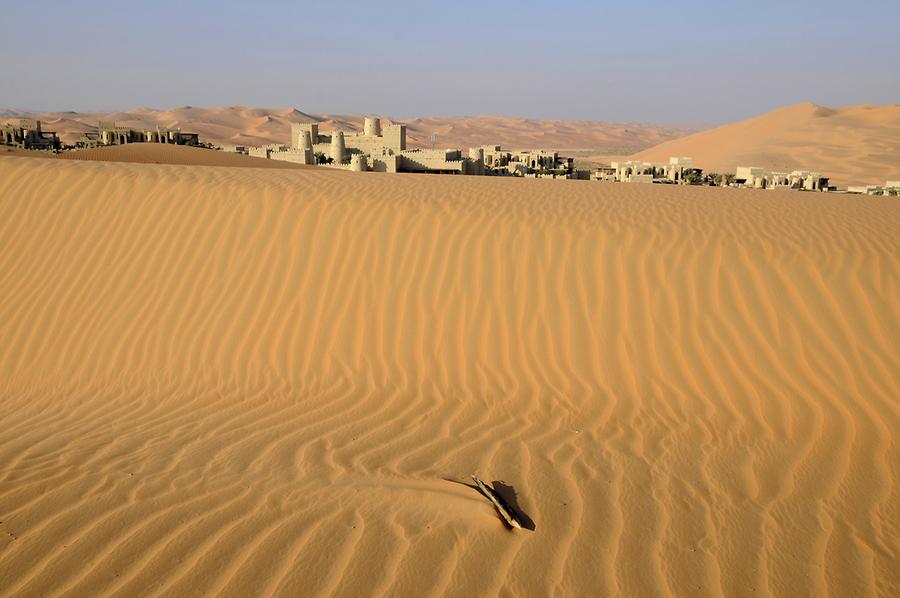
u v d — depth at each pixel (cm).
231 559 372
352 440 552
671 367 646
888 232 834
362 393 648
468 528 409
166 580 354
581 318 711
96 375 716
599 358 667
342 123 19662
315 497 447
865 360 621
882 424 550
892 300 678
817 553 395
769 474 492
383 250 829
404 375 673
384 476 482
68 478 477
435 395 639
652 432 563
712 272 744
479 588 353
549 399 623
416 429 575
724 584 364
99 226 915
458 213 894
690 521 427
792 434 548
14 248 896
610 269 765
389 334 725
